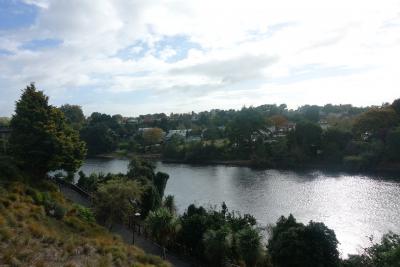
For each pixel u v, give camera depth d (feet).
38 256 66.49
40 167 148.77
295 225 106.83
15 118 150.10
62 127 161.07
